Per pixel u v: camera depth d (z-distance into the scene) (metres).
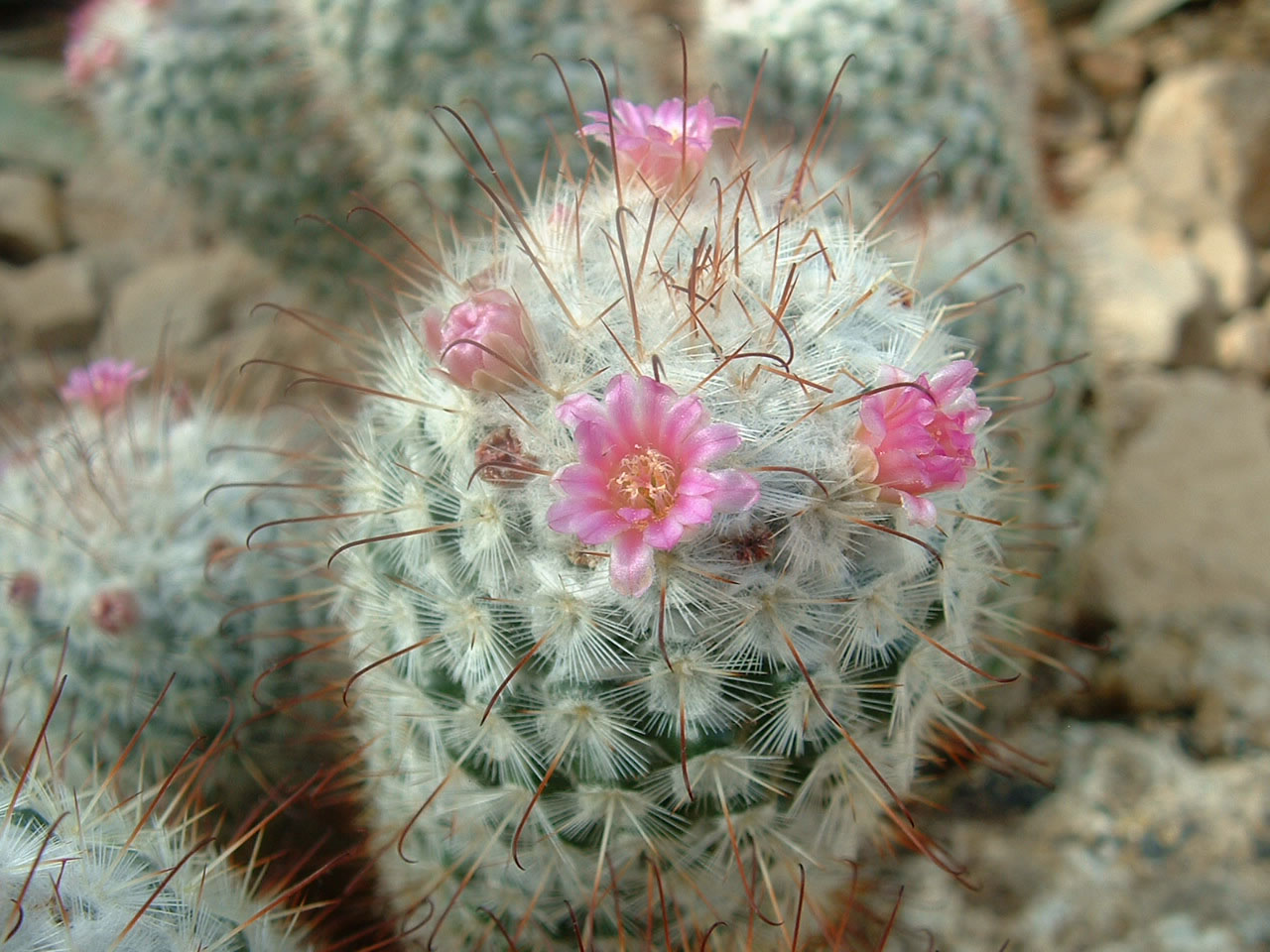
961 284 0.15
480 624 0.10
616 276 0.10
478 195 0.17
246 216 0.22
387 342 0.12
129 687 0.13
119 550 0.13
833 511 0.09
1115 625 0.19
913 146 0.18
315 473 0.16
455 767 0.10
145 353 0.28
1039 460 0.17
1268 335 0.26
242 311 0.28
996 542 0.12
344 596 0.12
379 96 0.17
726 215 0.11
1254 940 0.14
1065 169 0.31
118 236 0.32
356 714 0.12
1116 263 0.27
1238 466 0.21
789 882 0.11
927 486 0.09
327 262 0.22
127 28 0.21
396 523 0.11
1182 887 0.15
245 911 0.11
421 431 0.11
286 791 0.14
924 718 0.11
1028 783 0.16
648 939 0.10
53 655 0.13
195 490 0.14
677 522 0.08
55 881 0.09
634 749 0.10
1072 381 0.18
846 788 0.10
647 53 0.21
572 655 0.09
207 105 0.20
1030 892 0.15
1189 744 0.17
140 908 0.09
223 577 0.14
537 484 0.09
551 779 0.10
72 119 0.29
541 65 0.17
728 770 0.10
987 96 0.18
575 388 0.10
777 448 0.09
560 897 0.11
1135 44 0.33
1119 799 0.16
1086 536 0.18
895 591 0.10
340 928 0.14
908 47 0.18
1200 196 0.28
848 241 0.11
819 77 0.18
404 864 0.12
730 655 0.09
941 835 0.16
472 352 0.10
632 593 0.08
